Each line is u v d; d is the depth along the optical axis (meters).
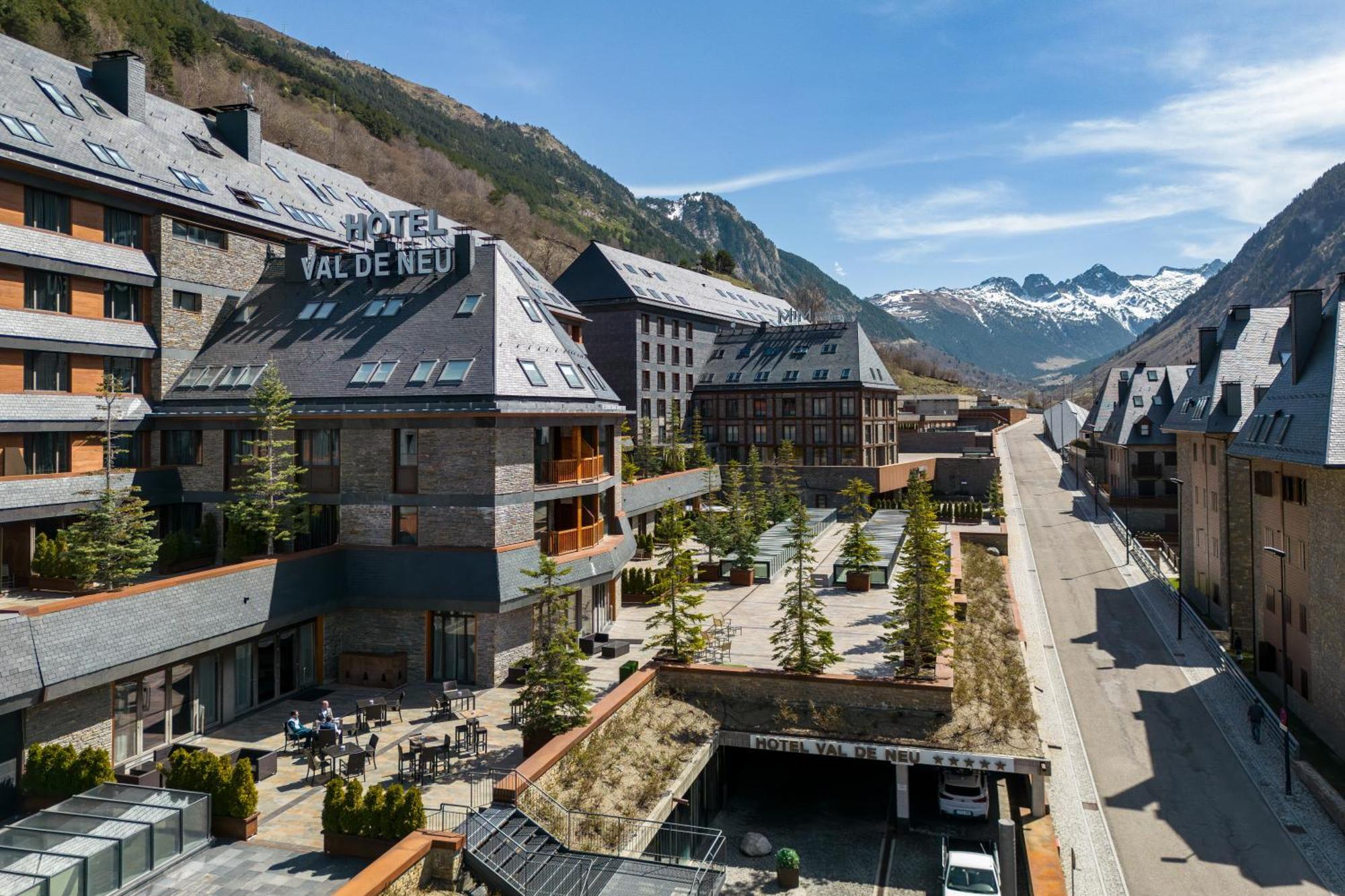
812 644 30.45
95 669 22.27
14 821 20.62
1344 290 35.09
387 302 36.97
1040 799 27.69
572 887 18.69
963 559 53.94
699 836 28.39
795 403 84.75
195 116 43.72
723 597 44.00
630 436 79.50
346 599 31.42
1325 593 32.72
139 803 19.17
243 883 17.91
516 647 31.83
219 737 26.02
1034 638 46.41
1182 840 26.48
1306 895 23.56
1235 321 56.59
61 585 28.31
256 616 27.55
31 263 30.17
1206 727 34.81
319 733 23.72
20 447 30.12
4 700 20.02
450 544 31.12
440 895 18.00
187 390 35.31
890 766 34.94
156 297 35.28
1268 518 39.78
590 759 24.31
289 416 30.88
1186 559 55.66
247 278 39.91
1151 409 77.81
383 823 18.94
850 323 87.56
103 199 33.28
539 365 34.69
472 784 22.47
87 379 32.78
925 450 115.56
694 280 99.38
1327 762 30.89
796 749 28.19
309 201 46.09
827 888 25.25
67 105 35.06
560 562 32.88
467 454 30.92
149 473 33.31
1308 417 33.84
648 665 31.03
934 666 30.83
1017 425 149.12
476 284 36.31
